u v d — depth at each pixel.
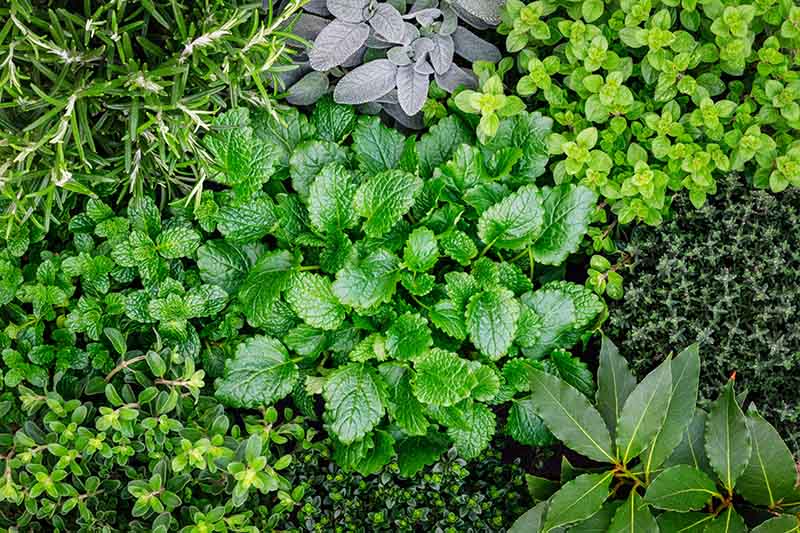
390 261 0.83
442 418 0.82
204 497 0.82
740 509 0.81
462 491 0.84
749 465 0.79
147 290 0.83
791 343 0.81
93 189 0.83
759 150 0.81
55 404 0.77
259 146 0.84
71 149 0.77
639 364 0.84
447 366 0.81
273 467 0.80
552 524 0.78
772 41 0.81
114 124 0.80
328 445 0.84
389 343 0.82
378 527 0.82
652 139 0.83
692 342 0.83
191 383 0.79
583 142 0.82
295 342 0.84
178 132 0.78
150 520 0.81
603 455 0.81
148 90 0.75
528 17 0.83
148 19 0.78
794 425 0.81
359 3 0.83
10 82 0.75
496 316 0.81
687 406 0.80
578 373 0.84
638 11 0.81
